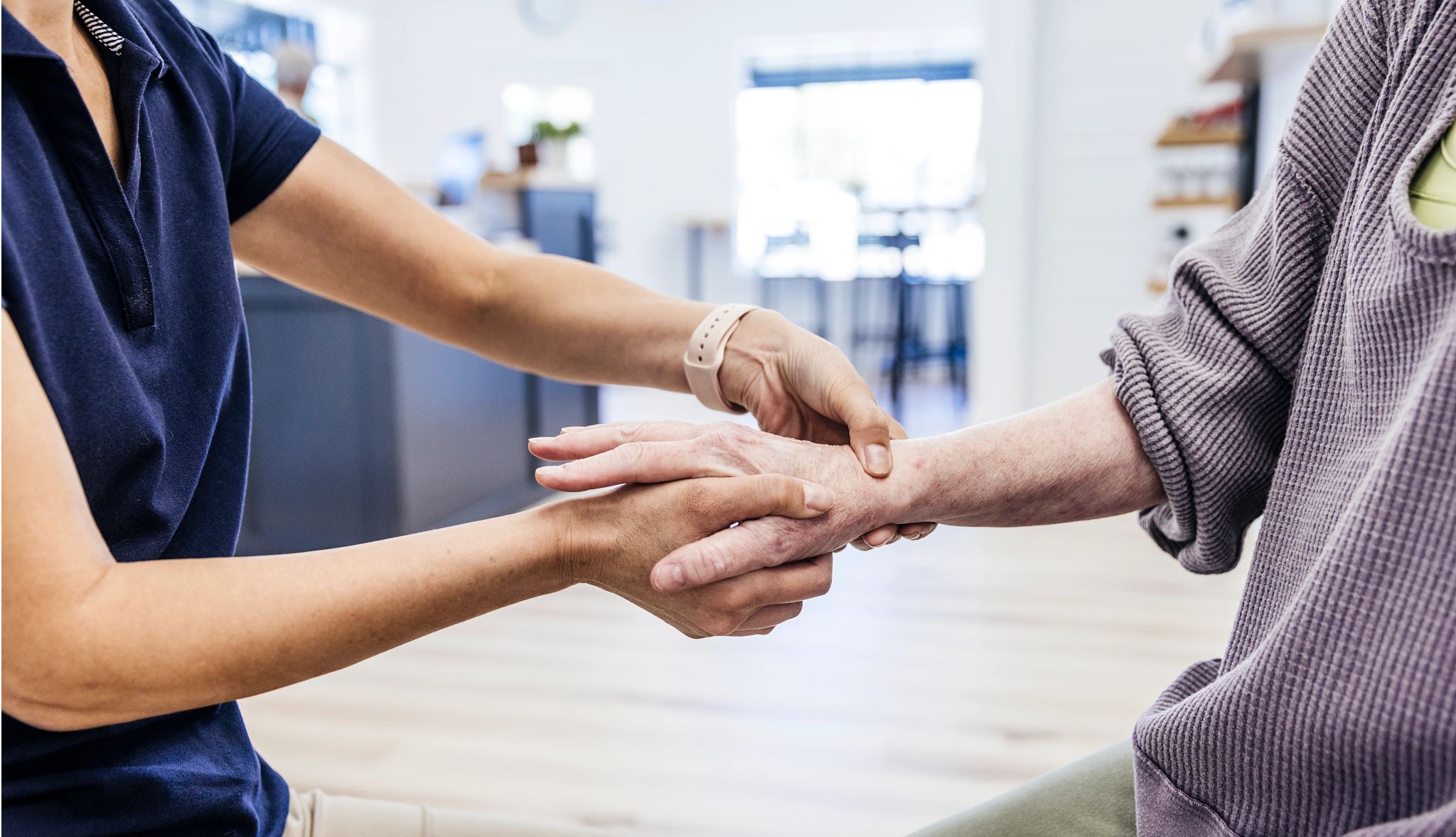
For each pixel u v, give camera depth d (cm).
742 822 165
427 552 62
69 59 60
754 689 217
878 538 77
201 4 699
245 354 73
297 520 328
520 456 398
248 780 68
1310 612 52
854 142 848
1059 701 208
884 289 841
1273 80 335
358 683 221
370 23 802
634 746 192
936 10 791
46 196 55
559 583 69
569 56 830
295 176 83
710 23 827
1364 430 56
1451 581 47
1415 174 54
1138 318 78
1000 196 436
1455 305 50
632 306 93
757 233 872
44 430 50
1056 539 326
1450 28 54
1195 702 59
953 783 177
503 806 170
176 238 66
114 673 52
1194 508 73
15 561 49
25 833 56
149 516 61
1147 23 420
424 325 94
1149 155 427
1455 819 44
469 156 425
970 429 81
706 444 72
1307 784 54
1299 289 66
